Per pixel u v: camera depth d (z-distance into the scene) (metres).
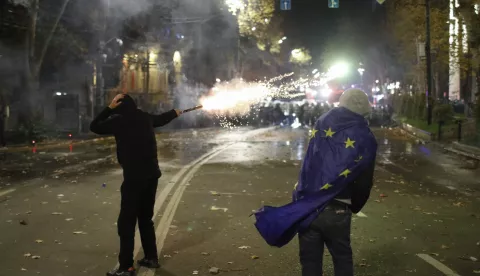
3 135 22.38
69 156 18.64
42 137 25.42
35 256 6.55
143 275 5.89
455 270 6.21
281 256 6.66
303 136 29.41
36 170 14.71
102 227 8.09
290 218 4.14
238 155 19.05
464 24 28.41
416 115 38.06
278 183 12.52
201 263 6.37
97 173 14.10
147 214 6.07
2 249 6.87
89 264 6.31
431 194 11.35
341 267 4.19
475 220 8.84
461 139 23.75
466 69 30.44
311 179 4.22
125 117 5.75
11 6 26.69
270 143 24.64
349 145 4.14
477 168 15.94
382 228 8.20
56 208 9.45
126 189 5.73
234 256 6.65
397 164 16.91
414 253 6.88
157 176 5.88
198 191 11.33
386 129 37.25
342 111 4.31
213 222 8.45
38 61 26.61
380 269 6.23
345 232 4.19
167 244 7.17
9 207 9.51
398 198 10.79
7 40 27.45
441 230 8.12
